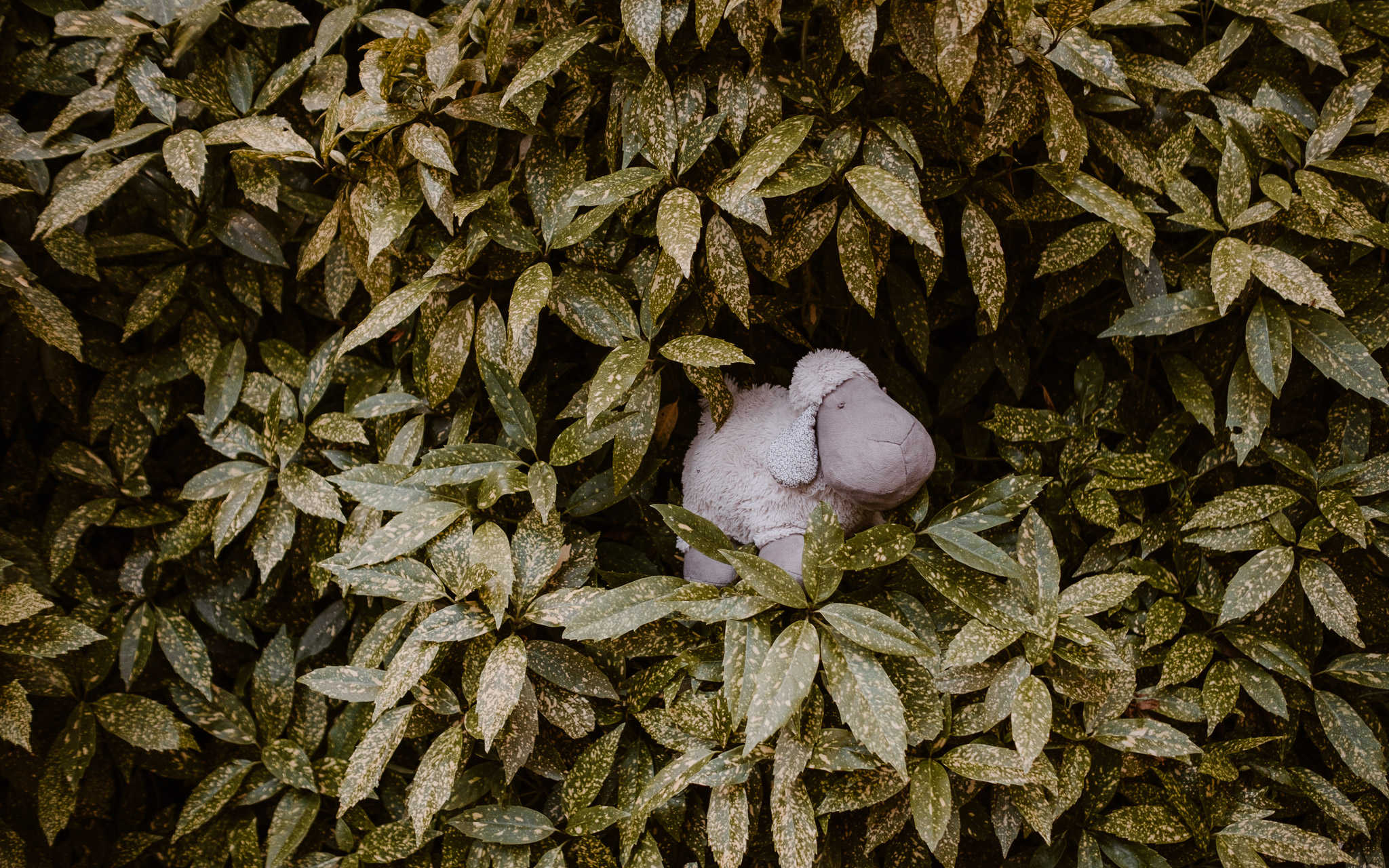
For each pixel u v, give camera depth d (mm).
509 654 1511
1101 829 1581
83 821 1709
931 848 1468
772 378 1730
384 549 1536
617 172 1548
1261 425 1571
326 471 1703
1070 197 1539
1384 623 1626
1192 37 1673
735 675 1487
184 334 1693
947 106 1550
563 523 1660
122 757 1680
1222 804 1601
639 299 1616
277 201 1664
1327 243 1610
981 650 1514
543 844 1612
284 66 1660
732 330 1705
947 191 1577
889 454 1493
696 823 1621
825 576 1498
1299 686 1620
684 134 1565
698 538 1521
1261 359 1546
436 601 1606
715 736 1540
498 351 1599
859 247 1543
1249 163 1590
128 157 1663
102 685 1696
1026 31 1515
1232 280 1514
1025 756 1477
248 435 1665
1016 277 1662
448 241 1632
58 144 1644
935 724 1524
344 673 1576
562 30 1585
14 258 1606
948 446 1715
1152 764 1600
